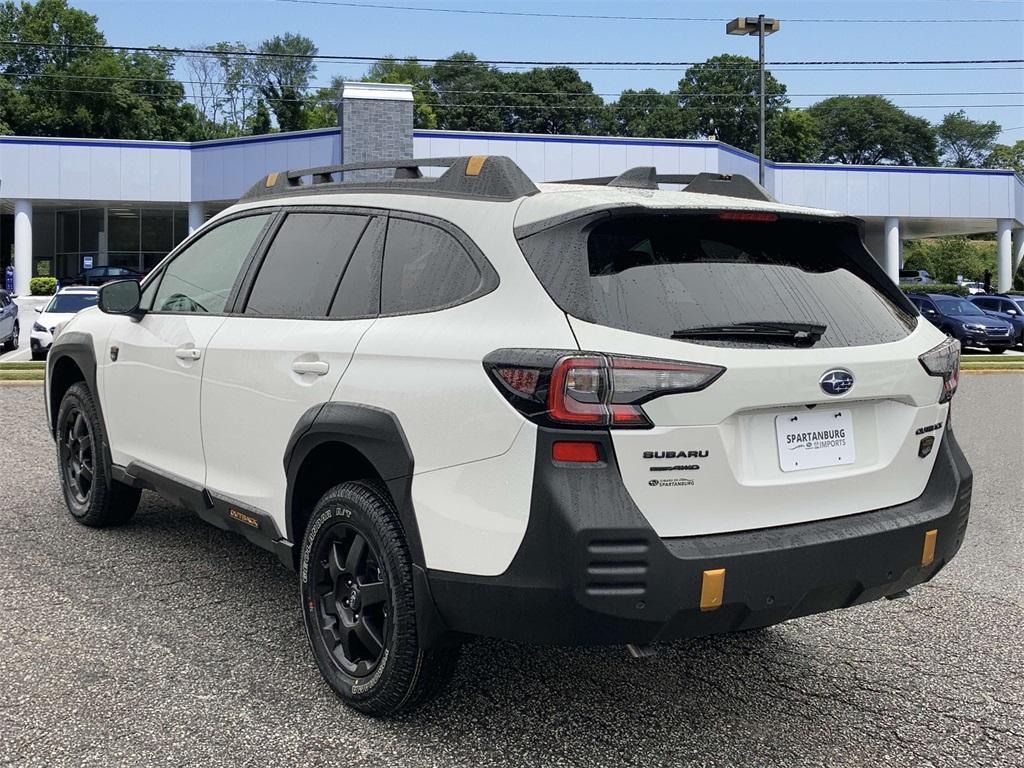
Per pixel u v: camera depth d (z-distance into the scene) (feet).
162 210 126.72
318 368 11.12
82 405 17.19
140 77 244.01
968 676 12.36
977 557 18.04
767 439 9.42
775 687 11.87
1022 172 420.36
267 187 14.30
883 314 10.68
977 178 131.03
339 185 12.72
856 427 10.09
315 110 309.83
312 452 11.18
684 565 8.68
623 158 109.60
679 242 9.86
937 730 10.81
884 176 128.16
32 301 113.09
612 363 8.59
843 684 12.02
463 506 9.25
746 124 314.55
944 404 10.94
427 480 9.58
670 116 318.45
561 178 108.27
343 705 10.90
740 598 8.95
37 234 131.13
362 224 11.82
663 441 8.73
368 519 10.23
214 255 14.44
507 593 8.88
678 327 9.04
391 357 10.25
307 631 11.39
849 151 362.94
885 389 10.06
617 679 11.94
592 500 8.52
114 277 118.01
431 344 9.87
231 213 14.52
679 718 10.93
